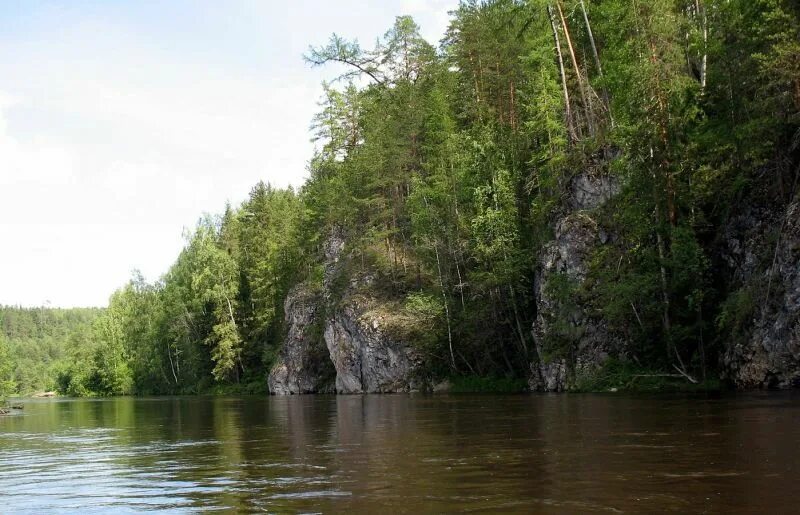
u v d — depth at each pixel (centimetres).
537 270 3884
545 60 4194
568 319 3525
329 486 955
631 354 3241
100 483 1111
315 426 2064
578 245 3594
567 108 4000
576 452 1150
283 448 1495
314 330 6391
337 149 6344
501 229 4134
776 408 1716
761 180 2830
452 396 3675
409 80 6109
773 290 2506
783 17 2530
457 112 5347
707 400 2120
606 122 4038
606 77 3759
